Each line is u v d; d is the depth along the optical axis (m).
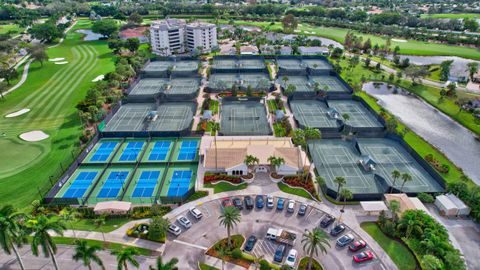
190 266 64.38
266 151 95.94
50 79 170.50
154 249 67.94
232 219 63.31
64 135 114.25
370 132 113.56
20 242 58.38
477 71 170.38
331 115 127.12
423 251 65.62
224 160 94.38
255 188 87.44
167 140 112.88
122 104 138.62
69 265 63.94
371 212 78.56
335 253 67.75
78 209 78.56
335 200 82.75
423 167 97.50
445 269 58.19
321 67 188.25
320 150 106.81
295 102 141.38
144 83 163.88
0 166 97.00
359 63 197.50
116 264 64.31
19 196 84.56
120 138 113.88
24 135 114.25
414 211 72.00
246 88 153.00
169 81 166.50
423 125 126.31
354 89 151.25
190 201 82.44
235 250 65.81
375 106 139.38
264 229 74.00
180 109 135.25
